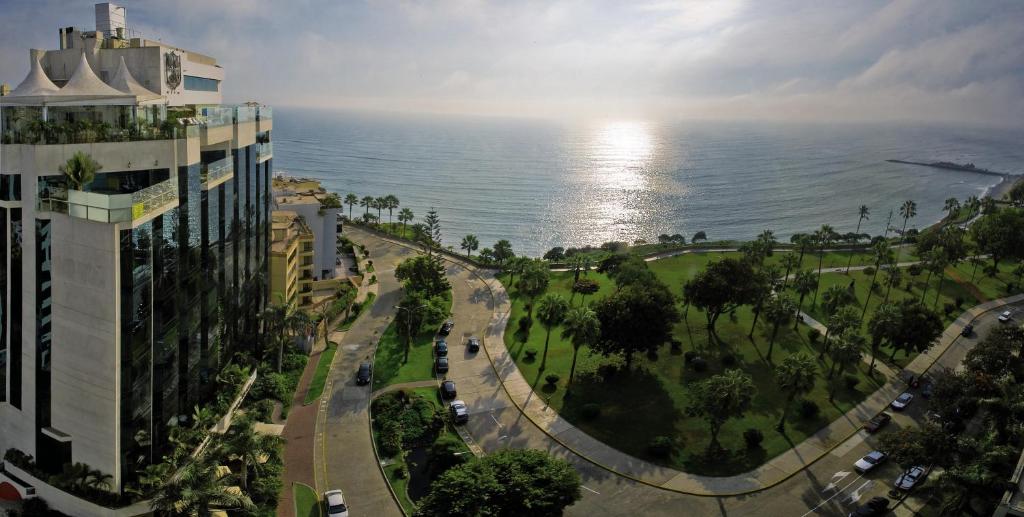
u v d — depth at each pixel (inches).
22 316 2246.6
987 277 6299.2
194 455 2381.9
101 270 2050.9
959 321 5083.7
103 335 2103.8
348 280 5187.0
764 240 6771.7
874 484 2908.5
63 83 2992.1
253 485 2549.2
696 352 4188.0
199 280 2691.9
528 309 4832.7
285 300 4003.4
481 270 6067.9
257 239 3489.2
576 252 7578.7
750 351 4315.9
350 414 3304.6
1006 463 2432.3
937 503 2746.1
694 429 3324.3
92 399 2183.8
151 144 2301.9
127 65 2982.3
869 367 4138.8
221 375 3002.0
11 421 2373.3
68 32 2967.5
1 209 2140.7
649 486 2856.8
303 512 2541.8
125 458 2234.3
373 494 2691.9
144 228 2158.0
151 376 2325.3
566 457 3046.3
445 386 3548.2
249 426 2450.8
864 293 5703.7
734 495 2817.4
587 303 5216.5
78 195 2034.9
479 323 4658.0
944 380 3304.6
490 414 3388.3
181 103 3240.7
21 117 2090.3
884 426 3442.4
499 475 2400.3
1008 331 3885.3
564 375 3846.0
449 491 2304.4
